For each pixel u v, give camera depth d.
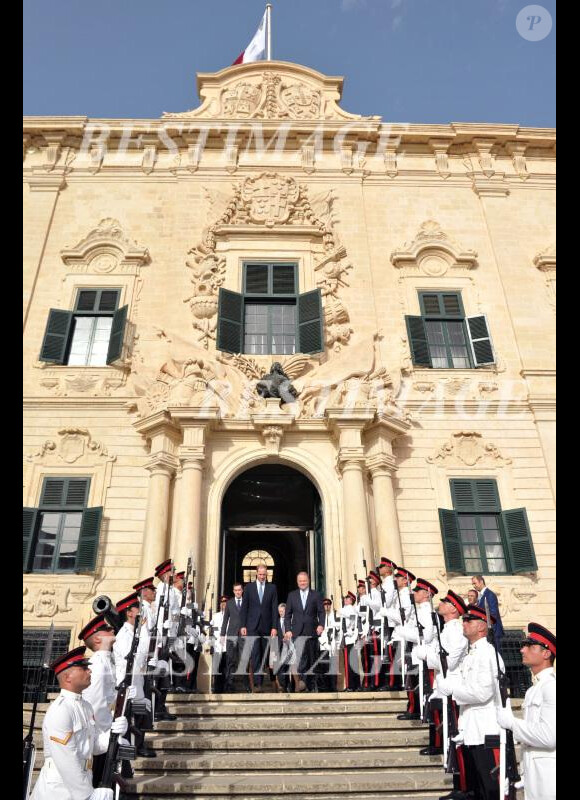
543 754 4.57
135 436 14.47
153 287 16.34
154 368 15.08
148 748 7.68
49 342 15.43
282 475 16.56
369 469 13.91
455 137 18.55
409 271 16.86
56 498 13.83
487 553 13.82
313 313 15.86
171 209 17.38
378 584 11.09
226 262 16.69
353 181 17.84
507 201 17.91
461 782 6.60
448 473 14.45
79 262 16.72
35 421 14.55
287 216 17.22
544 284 16.80
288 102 18.89
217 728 8.29
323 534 13.70
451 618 7.50
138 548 13.42
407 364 15.59
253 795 6.61
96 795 4.57
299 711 8.94
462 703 6.33
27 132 18.16
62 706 4.71
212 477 13.84
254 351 15.78
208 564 13.04
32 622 12.61
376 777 7.06
